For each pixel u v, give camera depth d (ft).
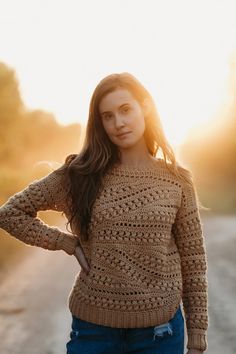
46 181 11.11
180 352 10.89
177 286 10.82
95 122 10.96
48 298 29.78
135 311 10.44
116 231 10.53
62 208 11.25
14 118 100.32
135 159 11.08
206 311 11.23
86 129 11.05
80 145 11.72
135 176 10.85
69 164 11.11
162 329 10.57
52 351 20.42
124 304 10.44
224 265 42.09
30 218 11.16
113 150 11.07
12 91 100.27
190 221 11.16
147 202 10.65
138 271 10.50
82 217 10.67
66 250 11.05
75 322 10.85
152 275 10.54
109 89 10.78
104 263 10.53
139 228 10.53
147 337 10.54
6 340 21.86
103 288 10.53
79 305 10.71
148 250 10.53
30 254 48.88
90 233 10.73
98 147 10.92
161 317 10.52
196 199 11.30
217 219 97.66
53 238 11.10
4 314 26.04
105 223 10.58
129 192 10.73
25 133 111.24
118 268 10.48
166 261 10.73
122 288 10.45
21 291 31.86
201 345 11.03
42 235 11.10
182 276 11.35
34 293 31.22
